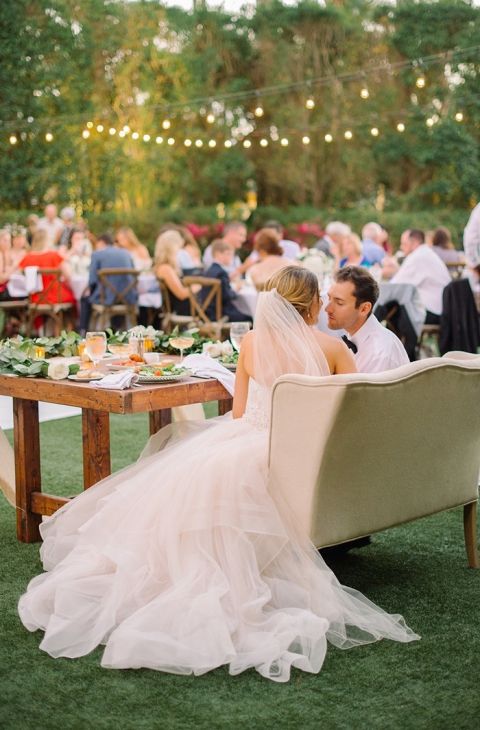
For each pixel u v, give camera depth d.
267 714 2.29
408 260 7.82
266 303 2.99
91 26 15.52
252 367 3.03
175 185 16.84
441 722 2.24
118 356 3.95
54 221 11.12
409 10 16.48
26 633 2.77
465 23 16.42
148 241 15.82
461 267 9.48
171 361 3.71
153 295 8.87
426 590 3.13
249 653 2.55
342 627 2.71
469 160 16.55
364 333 3.39
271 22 17.02
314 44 17.00
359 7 17.19
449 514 4.01
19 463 3.61
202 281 7.87
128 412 3.17
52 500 3.54
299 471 2.75
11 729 2.20
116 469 4.62
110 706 2.32
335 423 2.65
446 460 3.09
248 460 2.84
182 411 4.26
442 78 16.62
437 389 2.89
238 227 8.09
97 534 2.99
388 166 17.00
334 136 17.03
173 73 16.52
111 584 2.83
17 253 9.64
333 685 2.44
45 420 5.95
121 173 15.83
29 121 14.60
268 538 2.78
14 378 3.52
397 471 2.92
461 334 7.32
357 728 2.21
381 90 16.84
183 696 2.38
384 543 3.63
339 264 8.45
